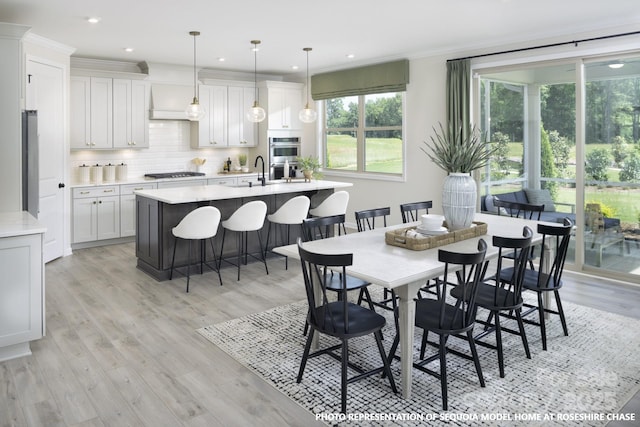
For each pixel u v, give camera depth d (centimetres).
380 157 770
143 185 715
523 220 448
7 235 314
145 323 394
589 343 354
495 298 303
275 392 285
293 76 900
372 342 356
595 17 488
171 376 304
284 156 877
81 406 269
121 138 718
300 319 403
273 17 490
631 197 504
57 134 599
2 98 407
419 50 657
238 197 565
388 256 312
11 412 262
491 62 601
